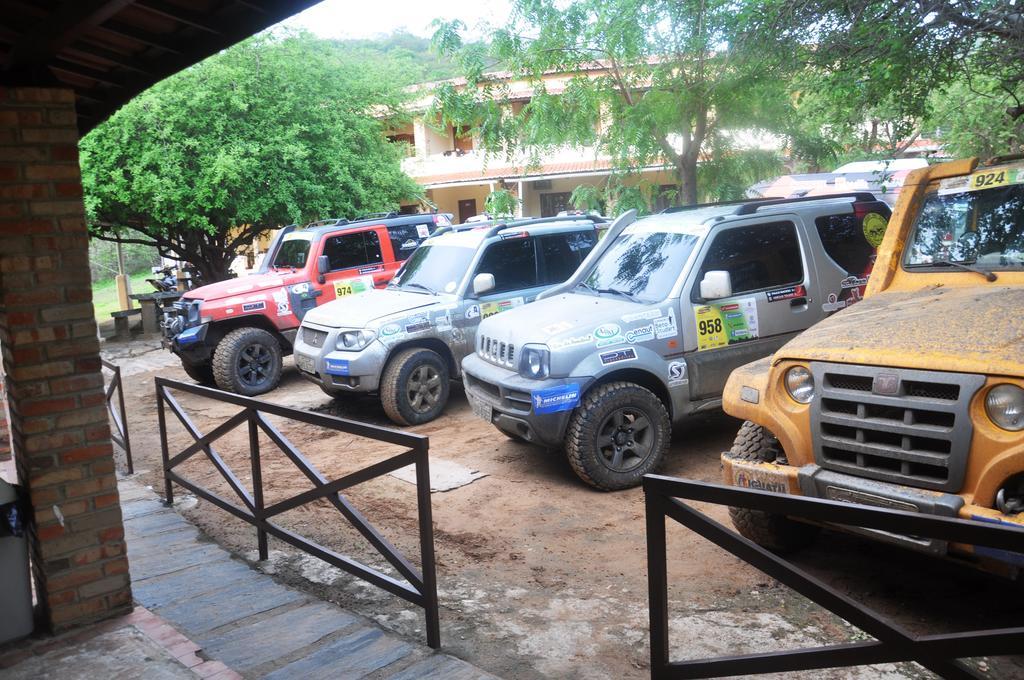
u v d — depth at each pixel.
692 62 9.48
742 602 4.17
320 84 16.31
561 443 5.96
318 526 5.75
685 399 6.23
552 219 9.84
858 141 10.77
